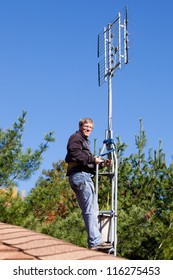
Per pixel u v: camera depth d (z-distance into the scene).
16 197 9.35
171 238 10.02
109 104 6.45
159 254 10.16
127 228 9.73
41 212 9.52
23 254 3.28
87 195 5.19
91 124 5.37
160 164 11.33
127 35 6.97
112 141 5.99
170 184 11.09
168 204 10.86
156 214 10.88
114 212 5.59
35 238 3.78
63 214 10.35
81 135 5.33
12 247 3.48
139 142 11.61
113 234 5.50
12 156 9.65
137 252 10.33
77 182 5.21
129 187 11.27
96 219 5.19
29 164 9.79
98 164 5.46
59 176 10.77
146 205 10.68
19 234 3.95
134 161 11.51
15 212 8.93
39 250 3.39
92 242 5.09
